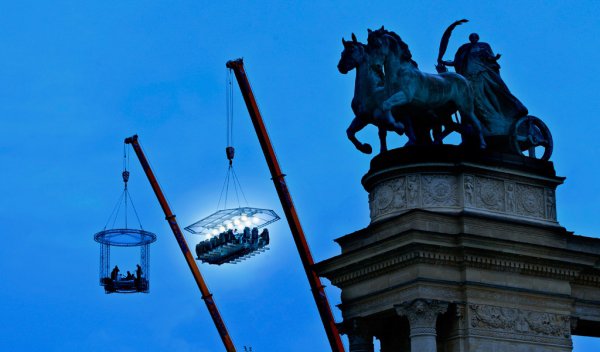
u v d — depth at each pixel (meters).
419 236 56.19
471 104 61.38
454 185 58.94
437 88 60.38
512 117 63.00
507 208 59.88
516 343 58.00
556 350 59.25
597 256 61.03
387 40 60.34
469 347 56.53
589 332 66.25
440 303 56.41
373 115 60.38
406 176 59.25
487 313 57.53
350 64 61.25
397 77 59.78
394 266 57.72
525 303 58.84
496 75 63.12
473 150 59.59
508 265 58.47
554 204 61.78
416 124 61.78
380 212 60.09
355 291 60.34
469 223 57.97
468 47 63.72
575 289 62.88
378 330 60.81
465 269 57.31
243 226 107.62
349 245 61.03
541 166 61.62
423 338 55.75
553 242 60.78
